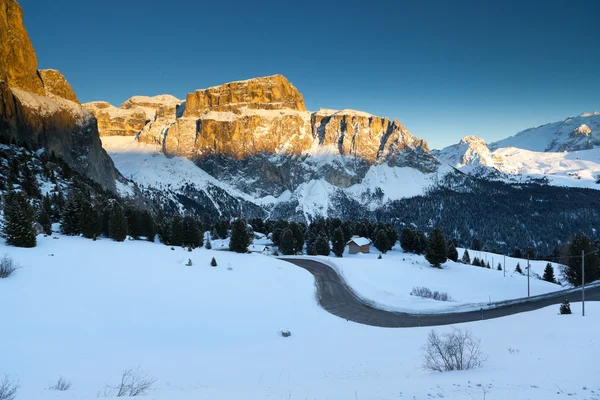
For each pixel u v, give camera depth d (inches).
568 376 523.5
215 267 2301.9
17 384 573.6
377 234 4670.3
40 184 3656.5
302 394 471.8
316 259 3666.3
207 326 1289.4
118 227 2805.1
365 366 821.9
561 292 2598.4
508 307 2149.4
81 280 1489.9
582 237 3021.7
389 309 2101.4
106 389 565.6
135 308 1310.3
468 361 728.3
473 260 4662.9
